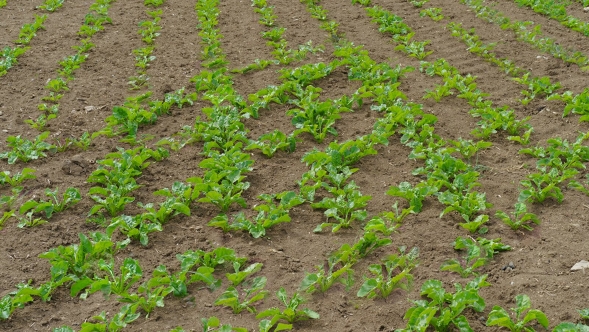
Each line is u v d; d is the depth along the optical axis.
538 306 5.88
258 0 9.44
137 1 9.80
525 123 7.25
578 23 8.65
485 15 8.91
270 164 6.90
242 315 5.92
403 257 6.05
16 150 6.98
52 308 5.98
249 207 6.55
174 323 5.89
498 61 8.02
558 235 6.26
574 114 7.31
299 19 9.04
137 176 6.81
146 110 7.47
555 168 6.60
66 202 6.54
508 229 6.31
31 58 8.25
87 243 6.15
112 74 8.00
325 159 6.74
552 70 7.91
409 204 6.51
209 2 9.24
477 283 5.92
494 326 5.81
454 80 7.62
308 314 5.85
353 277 6.08
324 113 7.26
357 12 9.23
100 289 6.02
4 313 5.91
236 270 6.05
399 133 7.14
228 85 7.55
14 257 6.24
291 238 6.34
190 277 6.10
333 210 6.37
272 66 8.09
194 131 7.13
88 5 9.63
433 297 5.85
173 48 8.43
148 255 6.25
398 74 7.82
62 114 7.46
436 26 8.83
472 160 6.87
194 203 6.58
